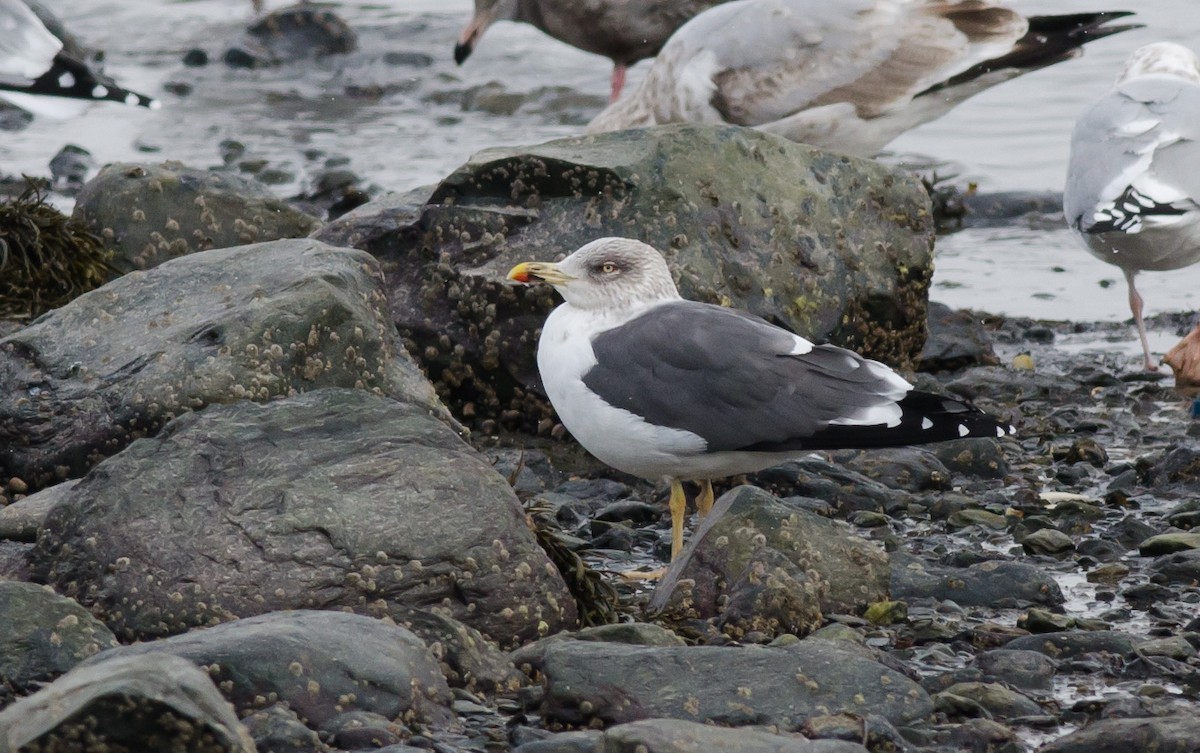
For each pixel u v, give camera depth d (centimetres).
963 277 1989
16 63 971
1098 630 984
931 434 1013
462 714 847
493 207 1430
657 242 1388
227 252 1212
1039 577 1061
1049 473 1335
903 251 1513
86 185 1662
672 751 745
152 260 1608
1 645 843
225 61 3034
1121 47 2748
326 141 2586
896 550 1152
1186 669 930
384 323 1180
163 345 1116
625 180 1397
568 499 1261
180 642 810
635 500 1265
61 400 1117
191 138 2611
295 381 1109
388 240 1451
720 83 1938
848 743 773
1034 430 1438
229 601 897
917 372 1580
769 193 1454
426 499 942
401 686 821
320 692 807
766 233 1437
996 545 1168
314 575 906
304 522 920
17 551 958
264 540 914
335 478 946
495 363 1404
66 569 927
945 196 2227
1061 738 825
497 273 1395
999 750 826
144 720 691
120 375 1112
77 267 1569
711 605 1010
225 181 1653
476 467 968
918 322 1534
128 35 3266
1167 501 1255
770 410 1030
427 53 3003
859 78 1927
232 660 801
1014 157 2389
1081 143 1659
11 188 2258
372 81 2916
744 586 995
